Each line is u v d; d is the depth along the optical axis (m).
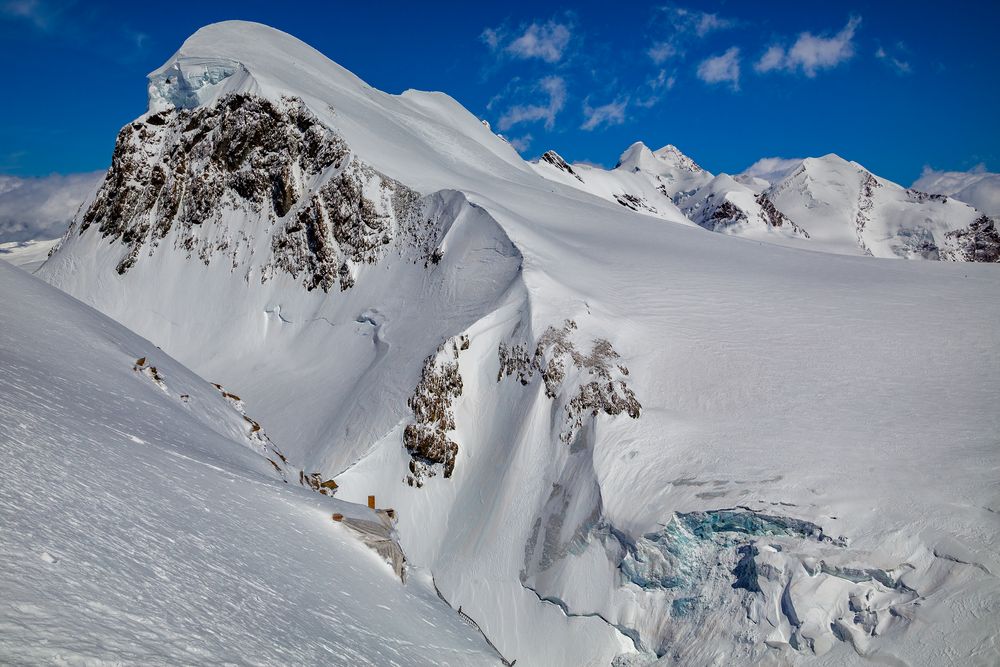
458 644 13.89
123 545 8.73
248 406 54.69
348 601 12.45
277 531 13.41
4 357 13.79
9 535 7.23
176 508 11.20
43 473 9.32
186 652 7.19
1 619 5.85
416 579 17.06
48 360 15.46
